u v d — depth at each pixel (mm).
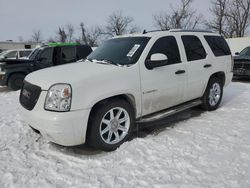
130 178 2900
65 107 3182
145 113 4141
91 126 3455
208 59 5230
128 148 3627
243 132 4207
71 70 3721
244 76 10055
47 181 2895
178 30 4840
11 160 3422
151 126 4695
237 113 5312
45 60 9891
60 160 3414
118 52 4258
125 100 3883
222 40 5934
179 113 5457
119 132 3852
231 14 37844
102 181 2861
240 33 37781
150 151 3520
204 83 5172
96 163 3285
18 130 4570
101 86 3451
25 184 2846
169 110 4566
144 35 4410
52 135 3258
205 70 5129
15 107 6402
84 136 3371
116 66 3812
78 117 3234
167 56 4367
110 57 4219
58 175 3016
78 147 3824
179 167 3100
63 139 3254
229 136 4039
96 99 3377
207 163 3180
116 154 3523
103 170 3100
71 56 9891
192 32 5113
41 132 3422
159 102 4289
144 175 2949
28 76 3957
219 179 2828
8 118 5332
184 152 3479
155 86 4121
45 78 3508
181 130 4395
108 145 3613
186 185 2734
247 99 6598
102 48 4762
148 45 4141
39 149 3770
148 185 2758
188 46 4852
